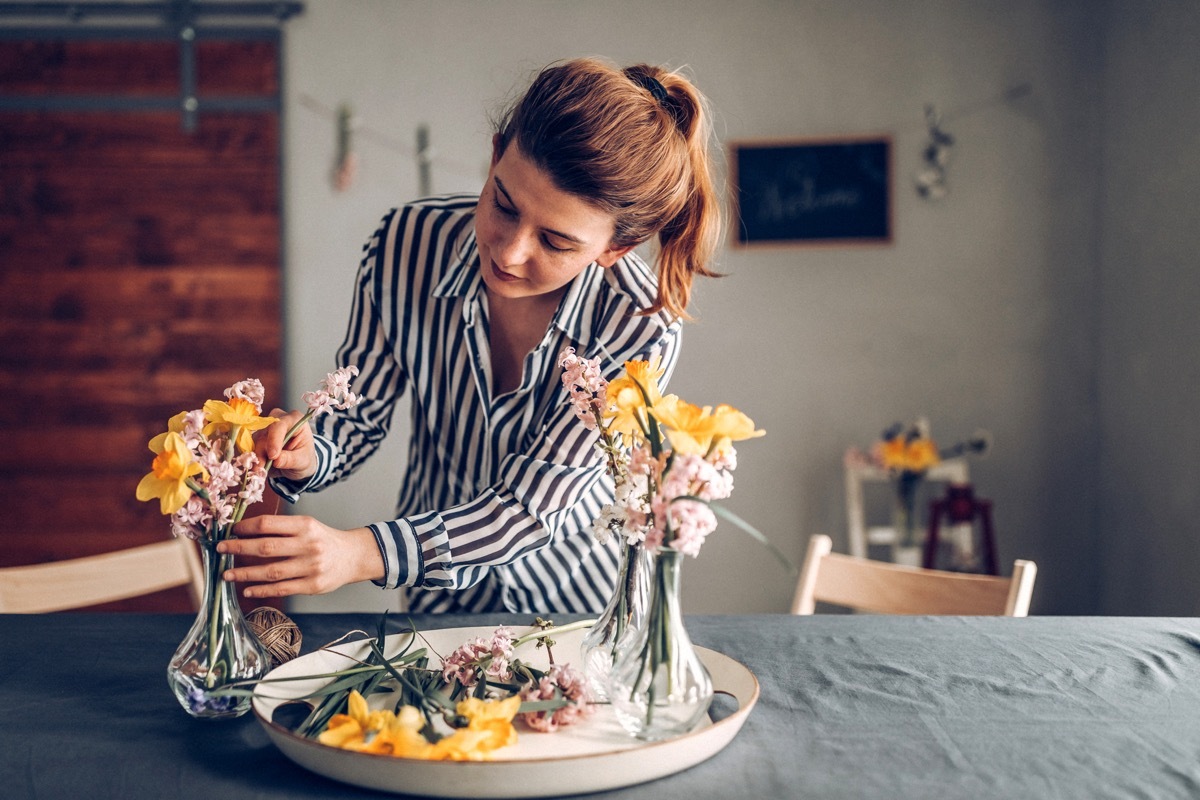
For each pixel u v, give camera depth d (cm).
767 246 329
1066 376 327
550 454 126
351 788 85
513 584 147
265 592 101
